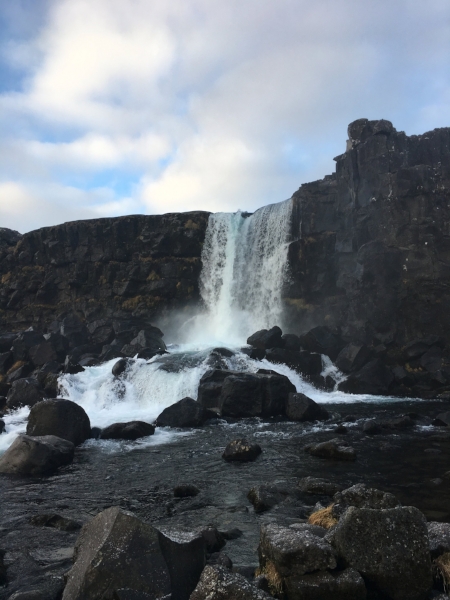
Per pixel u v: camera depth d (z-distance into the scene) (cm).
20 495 1250
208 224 4791
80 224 4997
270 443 1775
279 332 3275
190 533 740
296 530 741
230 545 901
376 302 3391
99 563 633
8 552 884
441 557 698
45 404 1814
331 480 1309
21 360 3366
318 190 4131
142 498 1211
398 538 668
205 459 1584
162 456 1631
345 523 686
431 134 3816
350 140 4062
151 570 638
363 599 633
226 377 2359
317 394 2930
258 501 1109
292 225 4153
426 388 2991
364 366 3097
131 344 3528
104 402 2639
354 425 2058
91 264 4947
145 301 4772
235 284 4522
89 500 1203
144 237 4850
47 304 5062
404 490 1204
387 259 3422
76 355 3556
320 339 3394
